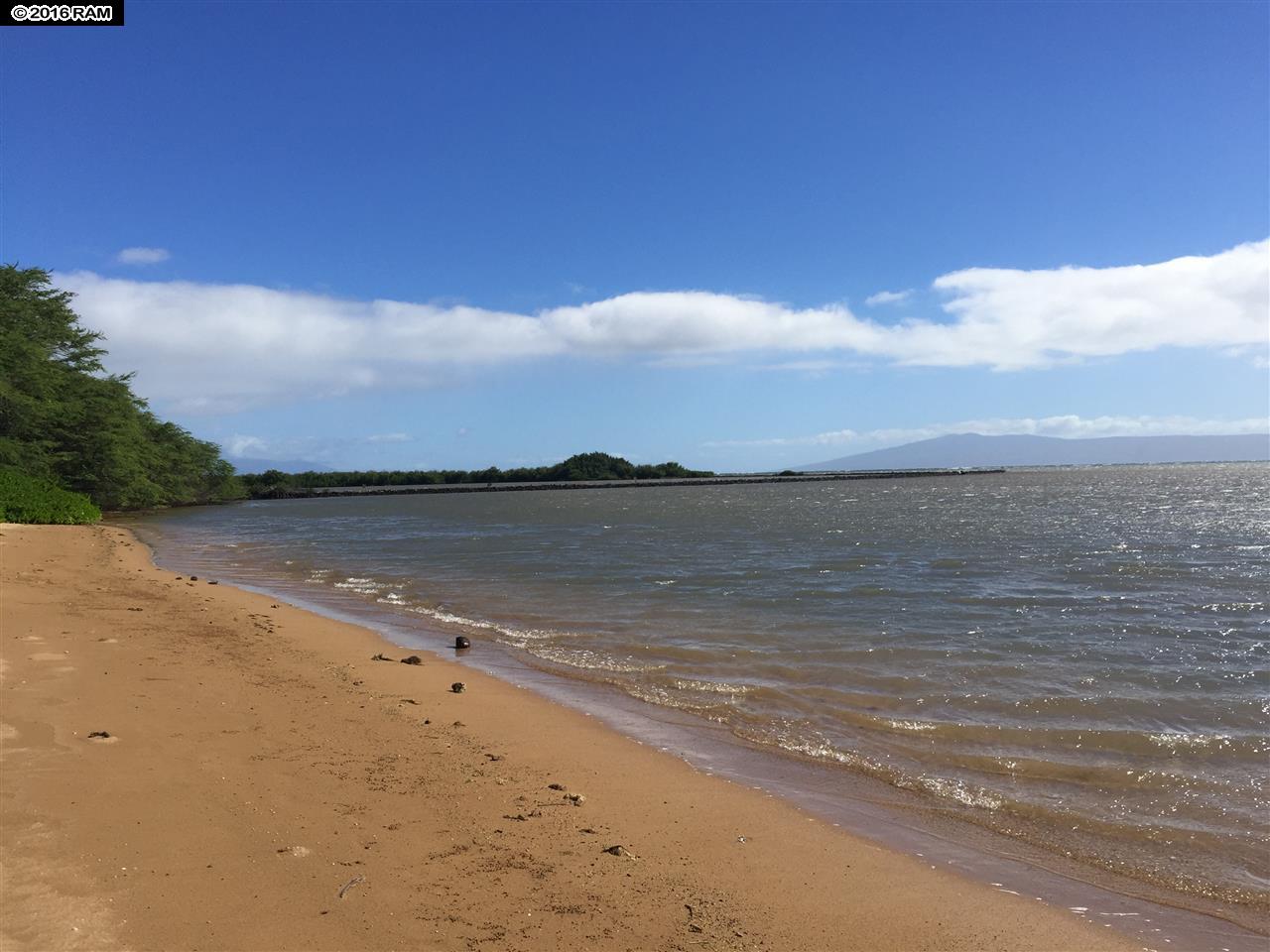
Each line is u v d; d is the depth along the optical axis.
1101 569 23.42
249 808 5.56
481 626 14.99
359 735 7.77
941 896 5.11
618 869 5.21
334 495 122.75
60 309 57.09
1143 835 6.21
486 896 4.64
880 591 19.23
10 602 13.49
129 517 61.38
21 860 4.43
